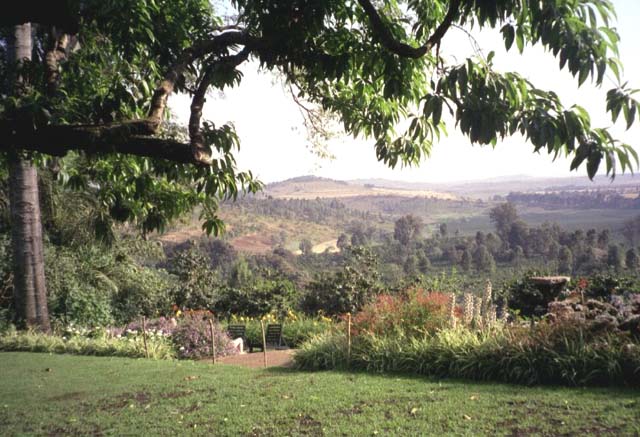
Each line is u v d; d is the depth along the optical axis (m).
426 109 2.51
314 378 7.91
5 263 15.32
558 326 7.19
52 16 2.67
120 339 12.34
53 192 15.81
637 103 2.16
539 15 2.38
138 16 3.87
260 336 14.23
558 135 2.32
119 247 17.98
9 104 3.27
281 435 5.33
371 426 5.41
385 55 3.46
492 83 2.42
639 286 11.55
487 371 7.14
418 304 9.52
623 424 4.93
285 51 3.57
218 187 3.76
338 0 3.53
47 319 13.11
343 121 4.38
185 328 12.80
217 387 7.67
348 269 16.91
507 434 4.93
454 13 2.78
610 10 2.33
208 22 4.33
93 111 3.21
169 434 5.56
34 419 6.37
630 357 6.29
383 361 8.30
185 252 19.64
